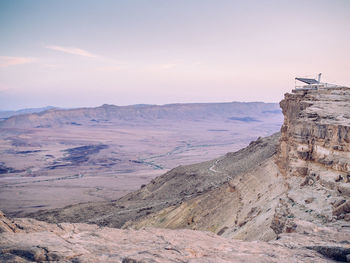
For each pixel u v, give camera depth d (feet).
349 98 126.93
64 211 311.27
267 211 112.88
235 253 42.32
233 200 163.94
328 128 96.07
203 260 38.17
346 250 43.19
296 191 91.15
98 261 36.17
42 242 40.22
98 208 311.47
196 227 167.12
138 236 47.26
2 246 38.04
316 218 71.56
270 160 167.94
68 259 36.76
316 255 44.14
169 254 39.37
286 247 47.42
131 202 316.60
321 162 95.50
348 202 66.54
